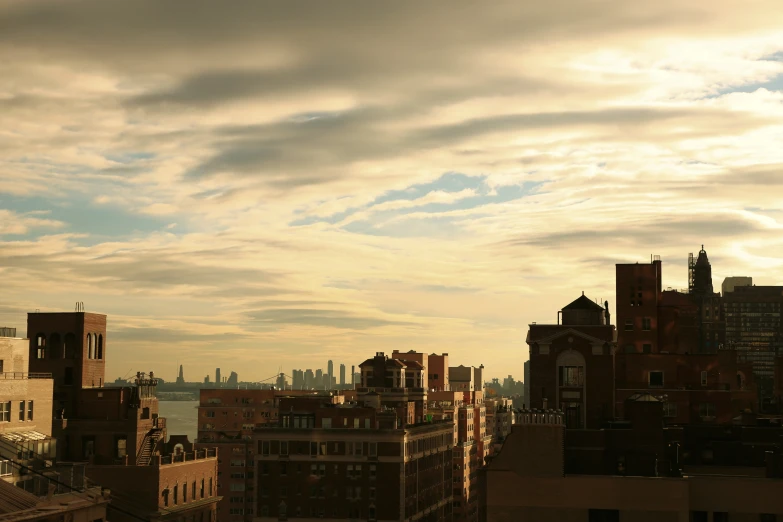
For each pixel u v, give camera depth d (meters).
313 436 196.75
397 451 195.00
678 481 93.19
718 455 112.38
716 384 142.38
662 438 101.19
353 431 196.12
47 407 141.12
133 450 155.38
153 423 163.62
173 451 162.00
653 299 156.38
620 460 101.50
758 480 92.88
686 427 114.31
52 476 113.06
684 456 112.62
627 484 93.94
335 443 196.38
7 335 145.25
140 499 145.00
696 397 136.88
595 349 118.38
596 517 94.25
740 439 113.56
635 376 143.50
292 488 196.00
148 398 163.00
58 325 164.38
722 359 170.38
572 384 118.44
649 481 93.62
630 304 156.88
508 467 96.25
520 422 96.75
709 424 124.94
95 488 118.25
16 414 133.62
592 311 122.31
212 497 166.12
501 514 95.50
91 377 166.00
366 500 194.62
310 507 195.25
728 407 136.38
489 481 96.06
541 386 118.88
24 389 135.75
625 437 101.88
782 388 187.50
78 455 156.00
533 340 119.62
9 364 138.12
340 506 194.75
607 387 117.75
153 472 145.50
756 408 184.75
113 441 156.12
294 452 196.75
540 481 95.31
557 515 94.75
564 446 100.19
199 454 164.38
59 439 153.88
